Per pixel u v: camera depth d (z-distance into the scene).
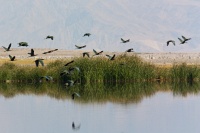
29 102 55.88
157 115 47.16
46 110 50.31
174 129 41.47
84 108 51.38
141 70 74.25
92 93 62.94
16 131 41.09
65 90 66.62
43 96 60.94
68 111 49.66
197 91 64.56
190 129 41.47
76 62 73.44
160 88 67.69
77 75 71.94
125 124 43.22
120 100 57.00
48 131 41.03
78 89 67.12
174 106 52.19
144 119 45.34
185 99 57.31
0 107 52.28
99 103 54.88
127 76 73.38
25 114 48.12
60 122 44.28
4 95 62.06
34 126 42.78
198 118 45.72
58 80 73.56
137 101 56.06
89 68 72.50
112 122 44.00
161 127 42.12
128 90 65.56
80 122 44.12
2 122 44.38
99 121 44.56
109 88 67.75
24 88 68.81
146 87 68.44
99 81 72.69
